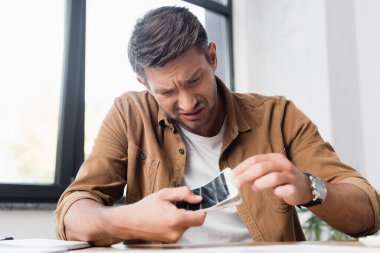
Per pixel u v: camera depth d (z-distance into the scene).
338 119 2.24
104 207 0.88
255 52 2.63
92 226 0.82
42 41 1.90
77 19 2.01
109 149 1.15
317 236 2.00
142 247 0.79
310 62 2.35
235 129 1.19
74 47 1.98
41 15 1.91
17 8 1.83
